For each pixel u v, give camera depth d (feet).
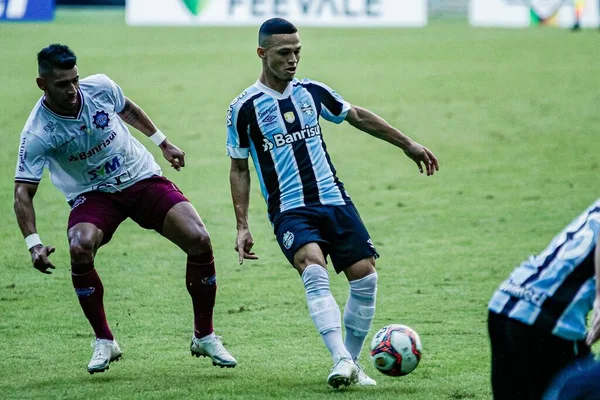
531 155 147.84
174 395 57.98
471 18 327.06
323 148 63.26
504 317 44.52
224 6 320.50
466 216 115.55
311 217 61.31
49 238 109.40
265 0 320.50
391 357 56.08
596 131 163.22
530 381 44.29
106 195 66.03
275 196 62.34
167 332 76.38
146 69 225.35
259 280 92.07
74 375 64.34
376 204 122.42
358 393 57.72
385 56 247.29
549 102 187.11
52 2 325.42
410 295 85.30
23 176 63.31
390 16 321.93
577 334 43.62
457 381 60.90
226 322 78.59
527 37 282.77
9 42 269.44
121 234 111.75
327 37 288.51
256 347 71.41
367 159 148.66
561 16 315.17
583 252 43.19
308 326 77.20
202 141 158.71
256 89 62.54
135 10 321.52
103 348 63.21
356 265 61.16
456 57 244.83
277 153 61.98
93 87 64.95
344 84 206.80
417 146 66.03
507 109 181.88
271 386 59.82
